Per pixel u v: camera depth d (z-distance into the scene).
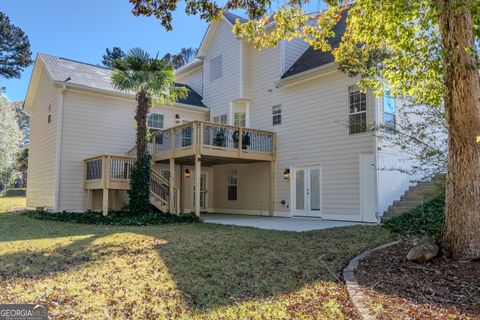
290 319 3.27
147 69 12.14
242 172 15.92
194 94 18.41
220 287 4.26
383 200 10.83
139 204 12.20
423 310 3.33
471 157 4.95
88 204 14.00
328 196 12.30
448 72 5.08
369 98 11.19
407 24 7.18
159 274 4.85
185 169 16.56
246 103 15.81
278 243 7.04
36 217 13.09
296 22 7.29
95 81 15.30
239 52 15.69
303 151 13.27
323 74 12.54
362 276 4.51
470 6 4.69
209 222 11.57
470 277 4.26
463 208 4.97
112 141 15.09
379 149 10.80
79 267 5.25
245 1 6.45
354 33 7.20
